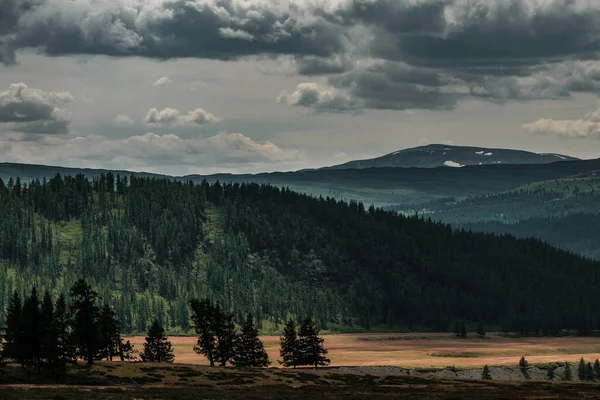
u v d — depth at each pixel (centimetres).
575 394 12750
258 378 14550
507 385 15062
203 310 17675
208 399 10788
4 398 9875
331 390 13200
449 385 14975
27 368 13375
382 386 14412
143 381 13325
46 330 13175
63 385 12200
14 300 13700
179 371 14462
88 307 14650
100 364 14550
